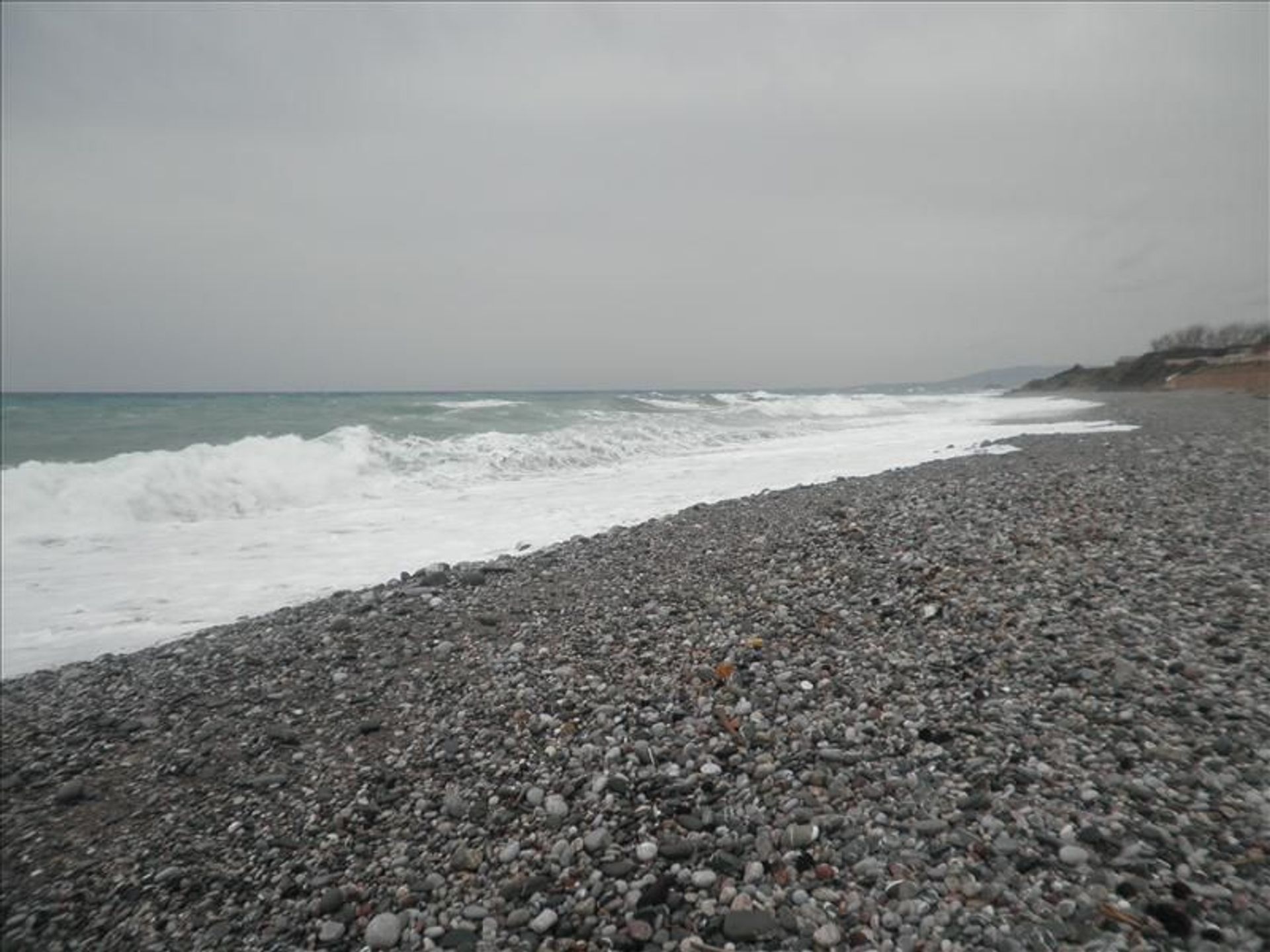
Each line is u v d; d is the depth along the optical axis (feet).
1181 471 39.29
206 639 24.90
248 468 49.78
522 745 16.51
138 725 19.25
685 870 11.88
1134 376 249.55
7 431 74.49
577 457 66.74
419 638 23.47
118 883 13.52
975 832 11.68
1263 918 9.32
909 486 40.78
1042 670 16.71
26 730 19.33
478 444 65.41
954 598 21.67
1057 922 9.72
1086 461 45.75
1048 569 23.32
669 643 21.06
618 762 15.33
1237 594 19.93
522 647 21.89
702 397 187.93
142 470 45.78
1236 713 14.02
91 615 28.37
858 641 19.61
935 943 9.68
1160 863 10.48
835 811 12.77
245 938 11.92
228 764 17.17
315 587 31.19
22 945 12.23
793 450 75.72
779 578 25.59
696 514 37.91
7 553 36.78
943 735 14.57
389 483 53.72
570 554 31.71
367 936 11.38
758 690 17.57
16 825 15.39
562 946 10.73
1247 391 142.51
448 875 12.64
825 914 10.53
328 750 17.34
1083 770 12.84
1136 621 18.76
